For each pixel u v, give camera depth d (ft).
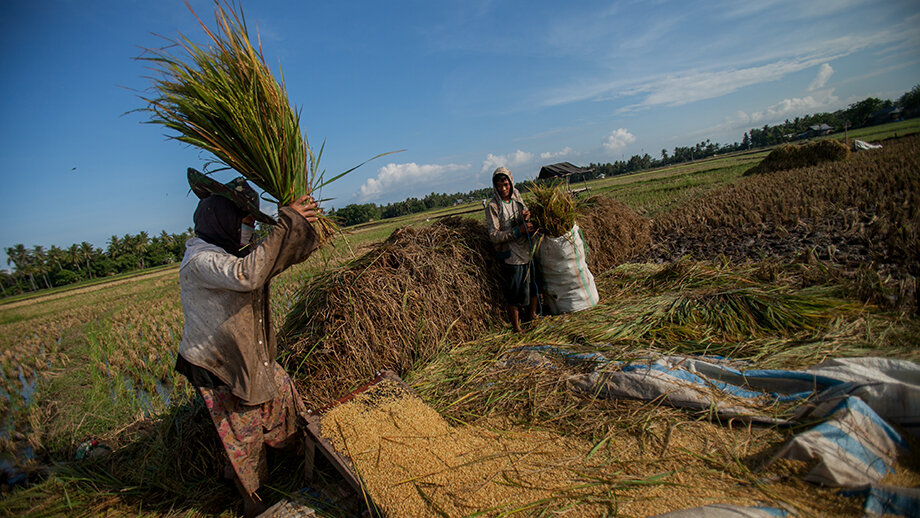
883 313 10.46
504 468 7.72
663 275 16.62
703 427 8.07
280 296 32.35
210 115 8.25
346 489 8.45
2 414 17.81
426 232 15.42
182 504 9.34
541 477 7.36
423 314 13.42
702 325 11.84
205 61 8.41
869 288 11.48
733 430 7.82
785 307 11.35
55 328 42.60
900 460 6.20
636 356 10.50
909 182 20.90
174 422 11.05
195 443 10.09
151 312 41.11
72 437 13.60
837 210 25.13
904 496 5.35
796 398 7.82
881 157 36.76
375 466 7.84
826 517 5.57
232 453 8.25
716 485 6.56
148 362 21.44
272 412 8.86
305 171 9.01
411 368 13.01
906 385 6.73
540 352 12.01
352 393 10.02
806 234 21.74
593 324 13.19
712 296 12.71
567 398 9.87
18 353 29.63
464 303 14.52
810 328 10.50
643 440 8.05
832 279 13.39
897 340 9.04
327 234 9.12
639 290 16.28
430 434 8.74
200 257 7.64
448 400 10.85
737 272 15.88
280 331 12.80
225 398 8.19
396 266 13.87
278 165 8.23
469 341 14.42
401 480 7.50
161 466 10.07
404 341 12.84
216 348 7.86
